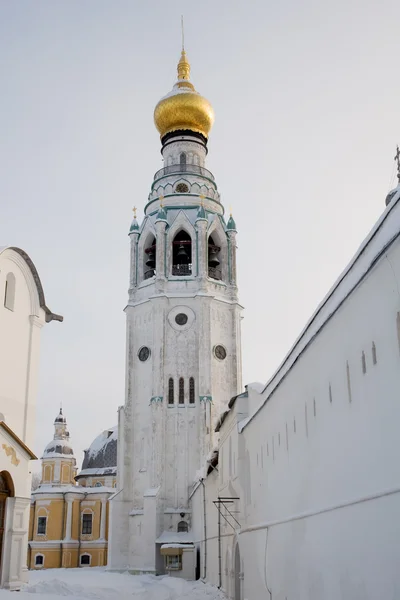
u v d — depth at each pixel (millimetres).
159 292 57062
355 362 11320
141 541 51000
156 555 49688
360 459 10953
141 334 58031
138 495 53656
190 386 55250
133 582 41000
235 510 27250
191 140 64375
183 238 61094
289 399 17031
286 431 17359
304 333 15117
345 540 11547
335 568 12148
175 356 55906
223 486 31344
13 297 27359
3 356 26344
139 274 60281
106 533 79312
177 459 53219
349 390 11664
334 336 12633
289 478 16797
